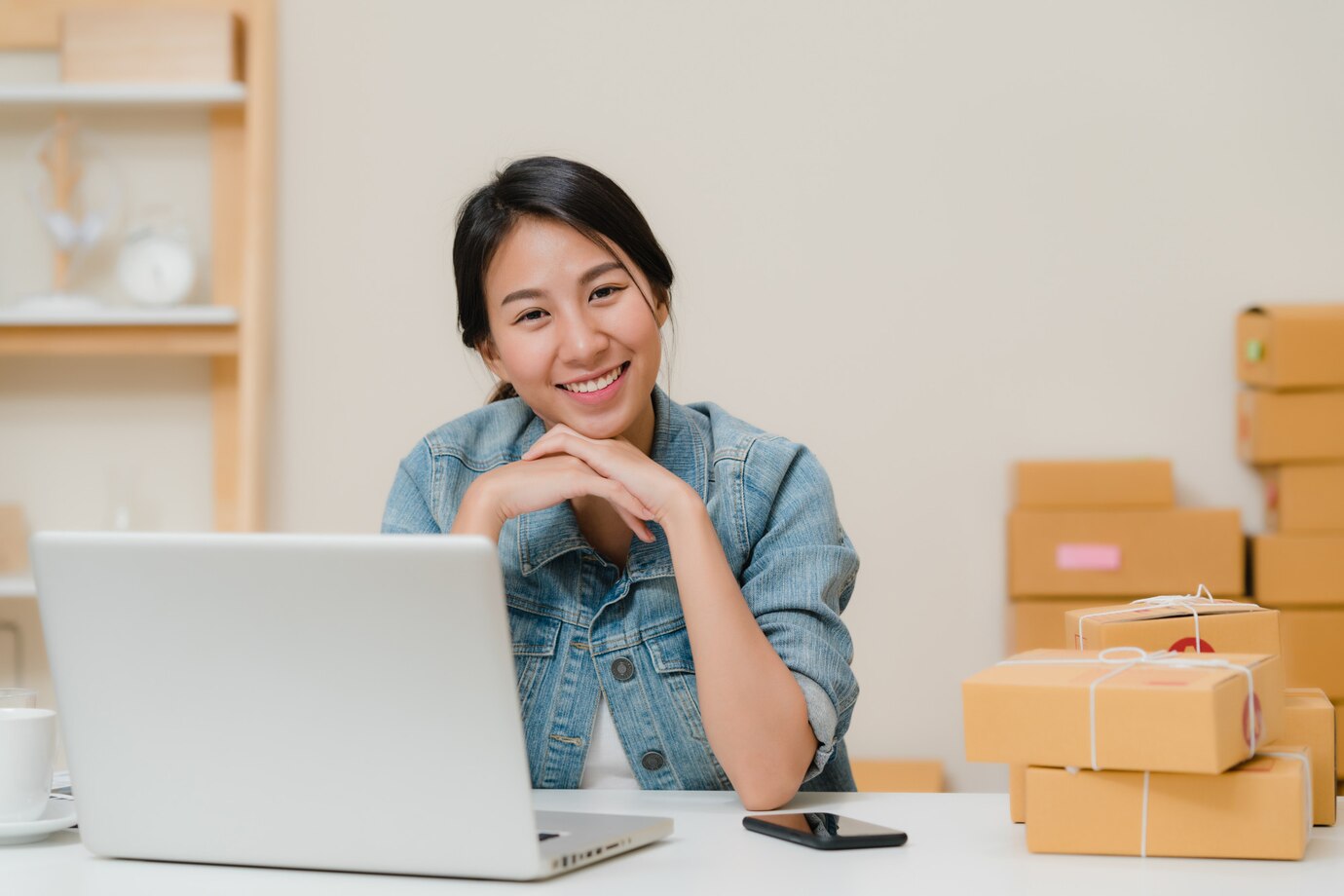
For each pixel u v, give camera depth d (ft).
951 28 9.84
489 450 4.96
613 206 4.40
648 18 9.99
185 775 3.17
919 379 9.84
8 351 9.48
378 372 10.07
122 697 3.17
